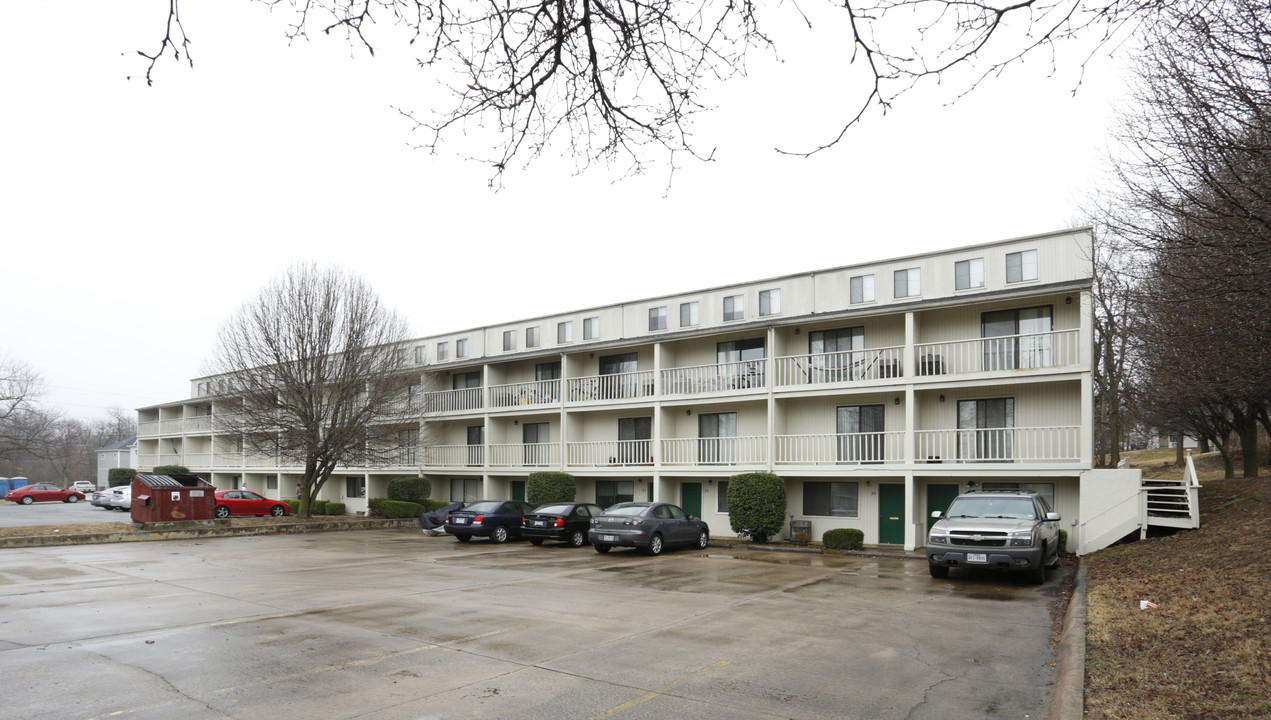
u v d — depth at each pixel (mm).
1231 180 7707
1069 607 10828
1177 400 21703
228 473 48562
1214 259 8312
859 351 22266
